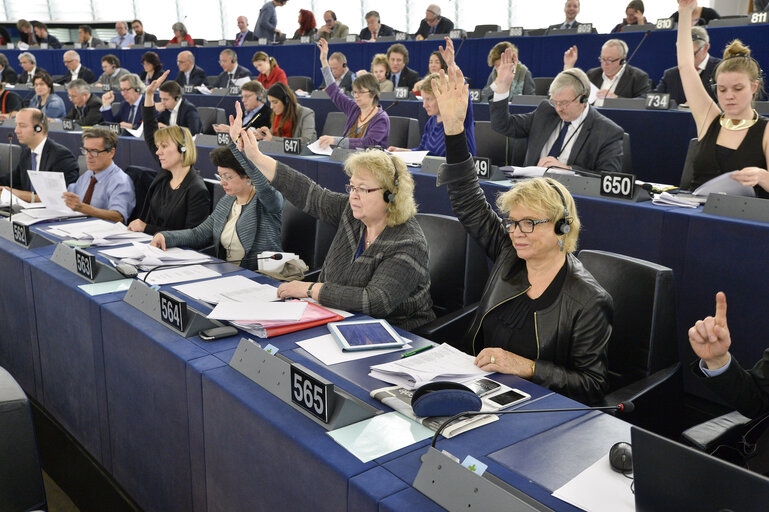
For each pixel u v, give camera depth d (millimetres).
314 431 1185
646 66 6340
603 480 1019
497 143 4148
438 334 2025
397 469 1064
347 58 8469
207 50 9695
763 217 2295
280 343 1596
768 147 2674
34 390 2471
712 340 1205
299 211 2832
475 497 936
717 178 2525
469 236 2258
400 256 1919
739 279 2309
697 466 790
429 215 2377
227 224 2727
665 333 1735
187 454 1558
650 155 4406
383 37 8266
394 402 1271
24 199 3795
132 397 1770
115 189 3342
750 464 1299
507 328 1708
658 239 2539
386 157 1939
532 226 1593
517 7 10086
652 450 831
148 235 2793
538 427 1192
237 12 12977
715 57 5320
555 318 1612
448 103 1881
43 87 7379
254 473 1302
